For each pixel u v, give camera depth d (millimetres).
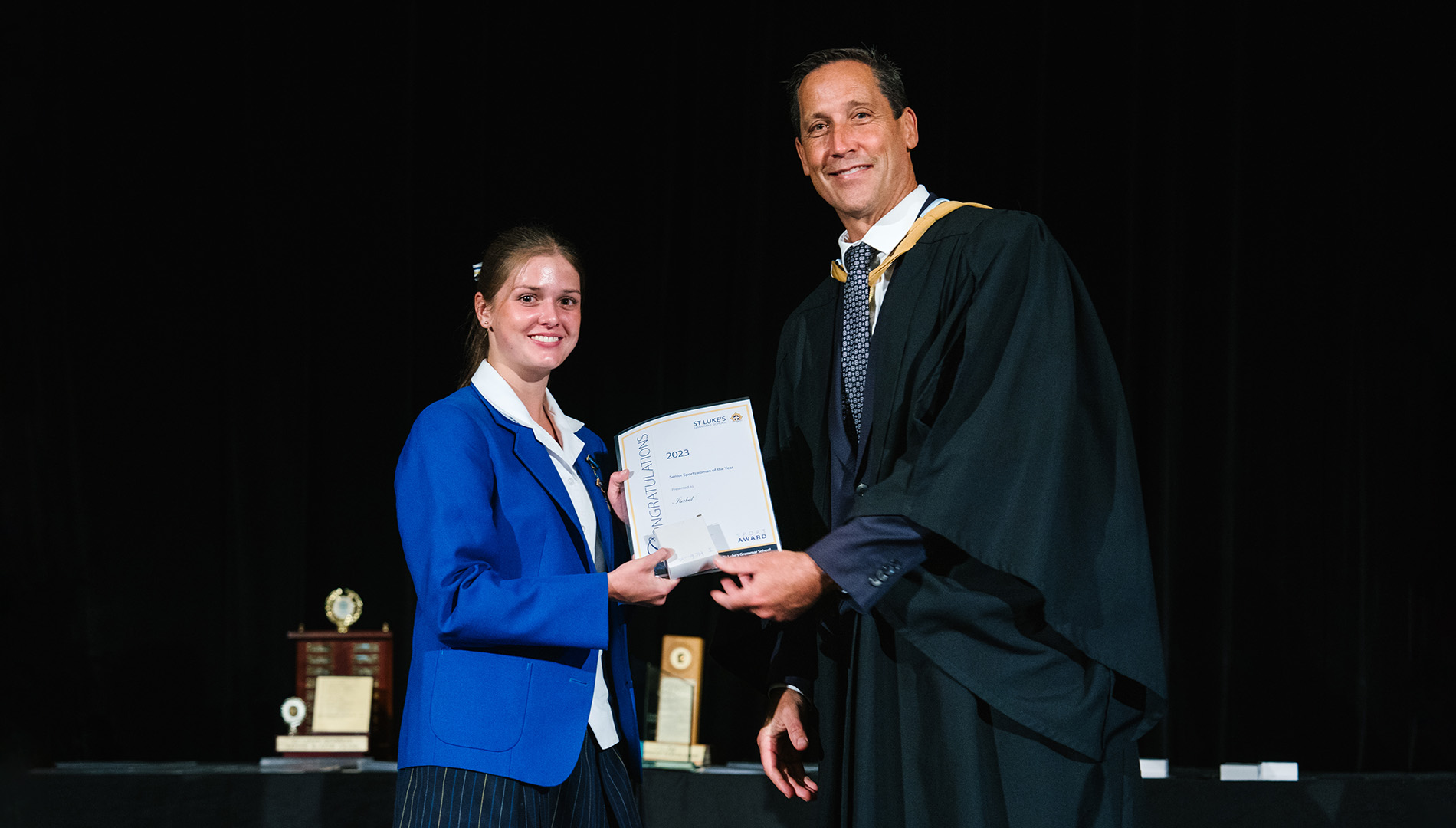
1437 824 2521
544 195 3648
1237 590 3541
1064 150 3660
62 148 3619
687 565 1595
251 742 3449
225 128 3674
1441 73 3588
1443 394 3514
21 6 3635
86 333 3574
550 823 1616
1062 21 3701
